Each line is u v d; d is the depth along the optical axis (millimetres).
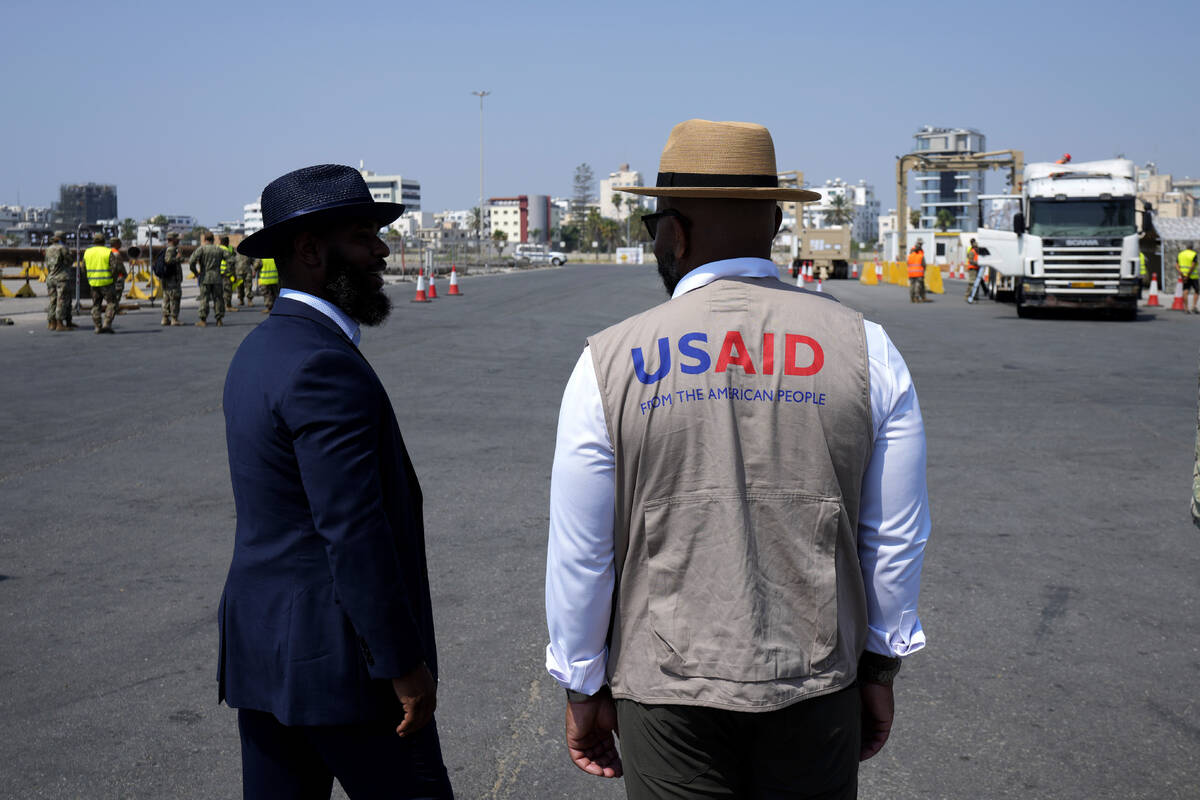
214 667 4406
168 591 5348
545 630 4828
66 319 19672
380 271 2348
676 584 1832
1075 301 23094
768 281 1956
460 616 5016
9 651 4555
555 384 12875
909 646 1937
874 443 1881
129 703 4047
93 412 10594
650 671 1851
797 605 1826
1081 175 23484
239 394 2154
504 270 67938
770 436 1820
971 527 6641
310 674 2111
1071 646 4676
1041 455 8789
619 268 78938
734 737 1865
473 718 3953
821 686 1818
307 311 2232
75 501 7137
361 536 2033
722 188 1896
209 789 3420
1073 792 3420
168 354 15602
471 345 17125
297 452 2051
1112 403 11469
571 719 2010
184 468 8133
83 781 3461
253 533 2164
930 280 36906
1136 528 6609
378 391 2184
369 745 2170
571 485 1861
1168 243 37719
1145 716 3975
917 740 3783
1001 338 18969
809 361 1843
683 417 1816
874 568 1896
